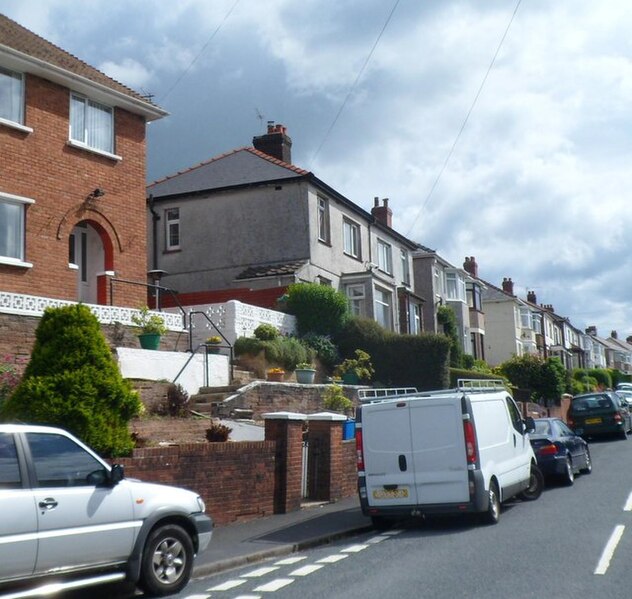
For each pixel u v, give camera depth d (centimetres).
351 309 3503
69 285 2175
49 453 850
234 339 2502
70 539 830
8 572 780
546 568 946
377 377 3042
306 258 3269
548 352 8069
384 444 1350
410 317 4112
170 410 1808
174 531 936
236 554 1115
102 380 1195
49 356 1189
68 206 2200
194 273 3397
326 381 2589
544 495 1658
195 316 2547
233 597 884
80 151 2252
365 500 1349
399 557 1074
